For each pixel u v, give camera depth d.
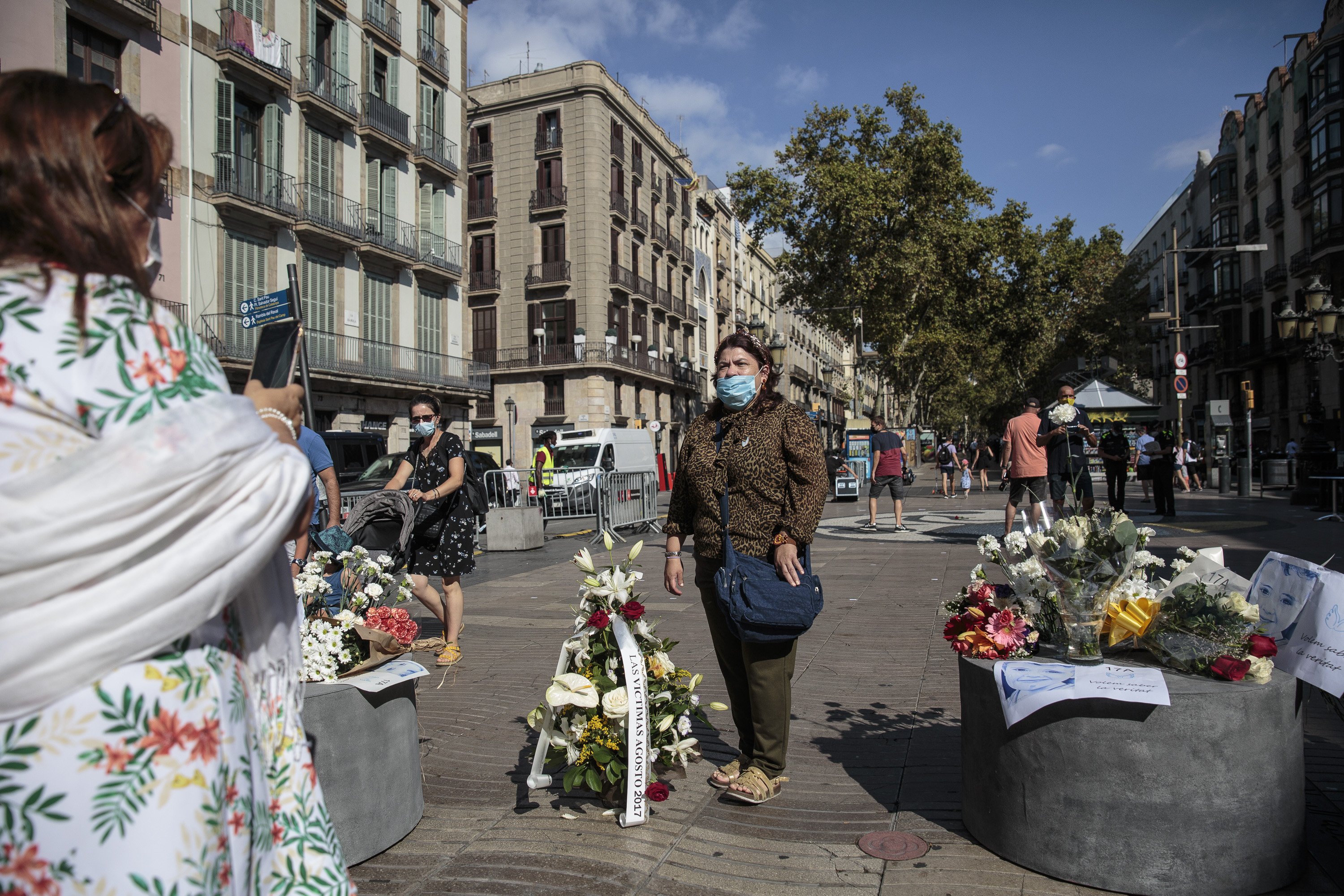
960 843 2.91
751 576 3.06
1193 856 2.48
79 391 1.05
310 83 25.47
